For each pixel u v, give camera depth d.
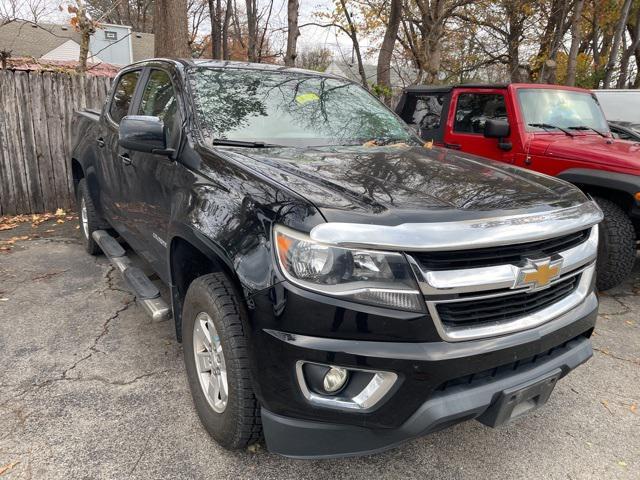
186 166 2.77
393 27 10.93
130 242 3.89
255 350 1.99
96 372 3.12
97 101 6.99
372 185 2.26
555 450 2.61
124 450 2.46
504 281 2.00
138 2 32.16
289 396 1.96
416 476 2.39
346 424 1.96
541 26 17.16
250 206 2.15
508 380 2.10
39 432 2.56
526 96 5.67
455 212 2.02
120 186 3.87
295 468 2.39
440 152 3.22
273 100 3.36
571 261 2.31
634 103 9.50
